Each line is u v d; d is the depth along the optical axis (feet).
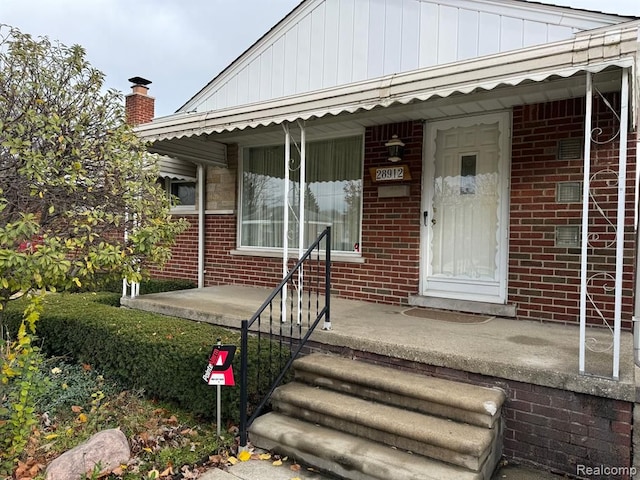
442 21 17.60
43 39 10.78
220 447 10.16
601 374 9.07
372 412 9.73
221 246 23.80
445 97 12.16
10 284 9.25
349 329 13.05
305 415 10.59
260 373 11.37
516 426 9.73
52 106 10.57
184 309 16.43
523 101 14.67
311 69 21.09
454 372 10.52
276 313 15.56
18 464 8.97
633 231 13.44
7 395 10.02
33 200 10.16
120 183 11.28
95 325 14.42
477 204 16.28
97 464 8.54
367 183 18.51
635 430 8.95
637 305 11.76
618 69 9.44
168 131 16.46
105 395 12.78
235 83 23.97
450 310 16.31
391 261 17.87
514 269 15.21
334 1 20.38
